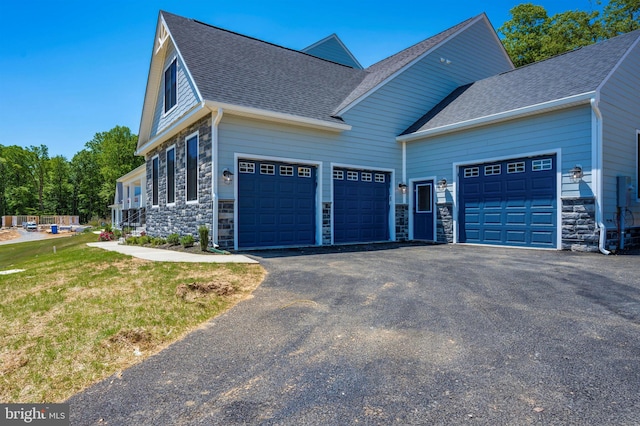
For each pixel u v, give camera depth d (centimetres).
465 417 211
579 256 783
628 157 929
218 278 575
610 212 859
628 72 941
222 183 917
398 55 1581
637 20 2109
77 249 1160
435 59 1337
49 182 6225
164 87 1324
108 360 303
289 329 362
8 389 259
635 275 573
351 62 1888
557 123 894
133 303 446
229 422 213
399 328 359
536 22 2361
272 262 737
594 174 831
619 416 209
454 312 404
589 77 902
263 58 1258
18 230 4225
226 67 1068
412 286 527
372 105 1185
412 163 1241
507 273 607
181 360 300
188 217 1083
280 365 286
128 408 232
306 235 1072
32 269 775
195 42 1122
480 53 1474
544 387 242
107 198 5216
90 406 236
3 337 350
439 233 1164
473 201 1080
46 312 421
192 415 222
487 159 1032
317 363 287
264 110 935
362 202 1188
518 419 208
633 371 262
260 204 993
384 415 216
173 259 754
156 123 1439
